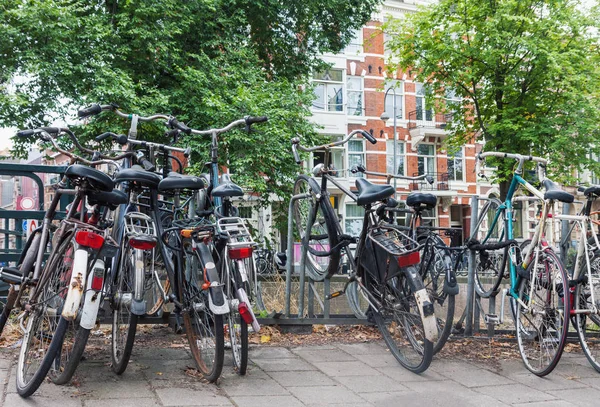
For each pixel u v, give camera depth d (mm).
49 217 3658
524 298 4473
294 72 19031
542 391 3762
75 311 3006
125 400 3184
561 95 17266
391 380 3871
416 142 30781
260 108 14594
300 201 5961
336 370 4074
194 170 13172
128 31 14164
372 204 4336
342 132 29000
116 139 4484
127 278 3660
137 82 14938
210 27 16188
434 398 3498
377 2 19094
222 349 3434
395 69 19547
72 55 14273
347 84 29781
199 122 14984
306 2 17188
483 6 17047
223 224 3760
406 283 4133
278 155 15141
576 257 4660
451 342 5137
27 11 13336
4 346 4230
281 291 6180
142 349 4414
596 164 16906
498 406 3408
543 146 17234
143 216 3748
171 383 3561
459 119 19484
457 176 32156
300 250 5660
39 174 5941
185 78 15016
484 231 5301
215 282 3447
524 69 17703
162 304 3881
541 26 16625
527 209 5113
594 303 4383
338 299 6273
